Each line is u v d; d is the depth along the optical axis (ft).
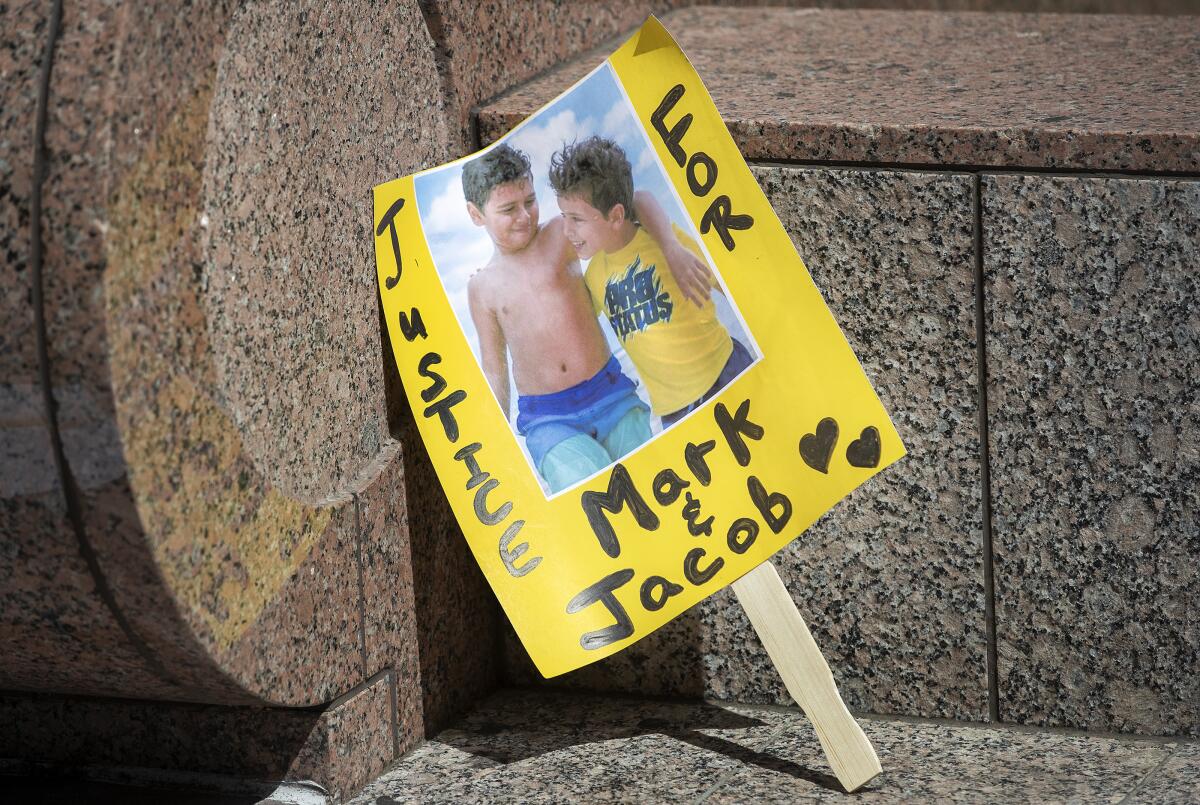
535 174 6.38
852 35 8.94
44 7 4.90
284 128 5.71
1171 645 6.52
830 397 6.14
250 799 6.19
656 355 6.33
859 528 6.77
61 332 4.79
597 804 6.15
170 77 5.03
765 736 6.76
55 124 4.78
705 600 7.04
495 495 6.34
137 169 4.90
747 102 6.97
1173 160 6.08
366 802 6.24
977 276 6.42
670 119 6.24
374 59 6.31
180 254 5.12
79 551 5.06
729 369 6.26
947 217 6.39
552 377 6.39
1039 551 6.59
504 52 7.39
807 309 6.14
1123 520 6.47
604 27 8.80
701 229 6.24
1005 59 7.97
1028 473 6.53
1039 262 6.33
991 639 6.73
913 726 6.84
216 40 5.25
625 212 6.31
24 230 4.78
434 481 6.87
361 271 6.32
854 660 6.91
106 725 6.35
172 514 5.10
